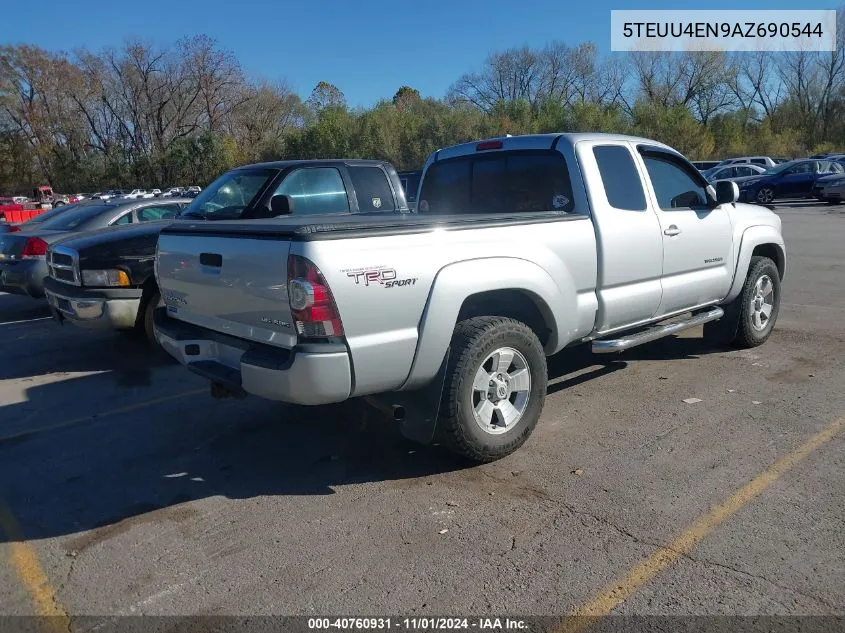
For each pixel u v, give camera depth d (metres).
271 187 6.83
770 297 6.58
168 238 4.40
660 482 3.80
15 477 4.20
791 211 23.91
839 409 4.80
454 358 3.82
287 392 3.44
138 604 2.90
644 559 3.08
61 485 4.08
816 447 4.18
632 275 4.93
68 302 6.59
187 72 55.41
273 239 3.50
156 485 4.04
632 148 5.18
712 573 2.95
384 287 3.51
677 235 5.30
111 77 55.91
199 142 52.88
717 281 5.81
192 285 4.17
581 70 62.34
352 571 3.08
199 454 4.47
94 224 8.93
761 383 5.45
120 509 3.76
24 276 8.55
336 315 3.37
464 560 3.13
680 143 49.62
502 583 2.95
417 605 2.82
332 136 45.91
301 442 4.61
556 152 4.92
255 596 2.92
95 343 7.66
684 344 6.73
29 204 32.19
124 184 55.31
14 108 59.81
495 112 49.97
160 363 6.74
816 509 3.45
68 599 2.95
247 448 4.54
